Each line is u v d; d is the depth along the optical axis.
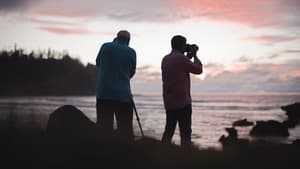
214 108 115.25
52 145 7.14
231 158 6.69
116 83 8.39
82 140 7.60
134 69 8.62
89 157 6.41
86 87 180.75
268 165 6.26
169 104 8.10
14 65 151.12
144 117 57.41
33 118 10.61
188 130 8.12
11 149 6.76
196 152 7.13
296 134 43.72
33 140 7.58
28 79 153.75
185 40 8.33
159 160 6.38
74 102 96.94
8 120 10.22
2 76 144.38
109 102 8.38
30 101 73.19
